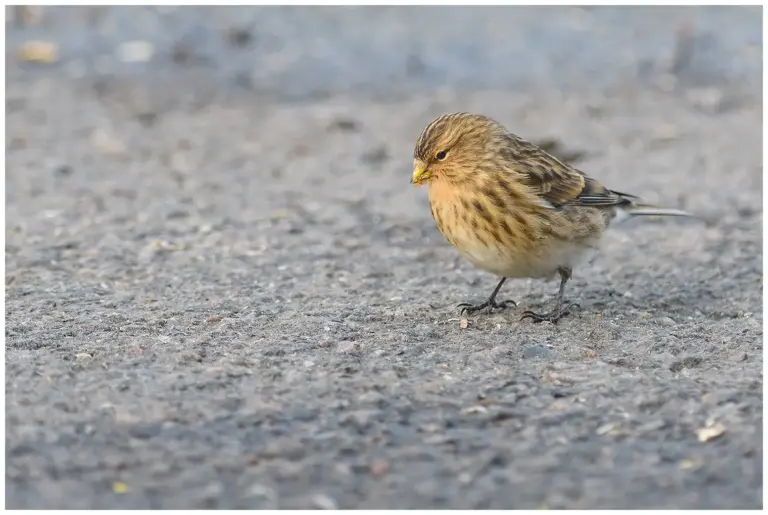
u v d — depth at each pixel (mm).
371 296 12016
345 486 7711
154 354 9945
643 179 17047
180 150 18328
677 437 8367
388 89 21656
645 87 21766
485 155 11086
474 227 11172
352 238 14227
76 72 21844
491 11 25328
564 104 20781
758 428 8430
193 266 12969
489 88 21750
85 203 15523
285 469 7906
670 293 12188
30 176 16797
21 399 8891
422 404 8883
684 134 19281
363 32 23984
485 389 9180
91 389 9094
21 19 23719
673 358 9953
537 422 8617
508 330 10875
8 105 20281
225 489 7652
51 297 11727
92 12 24109
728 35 24125
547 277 11586
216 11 24562
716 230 14633
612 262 13398
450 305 11695
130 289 12094
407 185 16766
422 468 7945
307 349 10156
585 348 10242
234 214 15180
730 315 11500
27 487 7641
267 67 22312
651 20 25016
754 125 19719
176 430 8406
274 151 18375
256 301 11711
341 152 18359
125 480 7750
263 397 8945
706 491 7641
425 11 25234
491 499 7559
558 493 7629
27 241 13781
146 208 15344
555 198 11242
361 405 8828
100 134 19000
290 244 13906
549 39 23984
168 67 22141
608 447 8242
